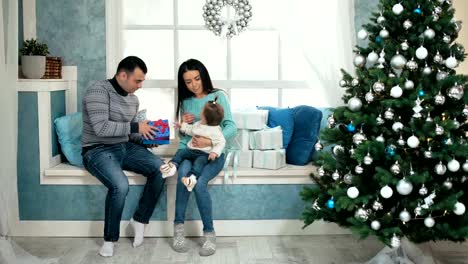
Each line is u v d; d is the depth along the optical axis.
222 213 3.99
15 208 3.48
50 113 3.95
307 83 4.07
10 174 3.40
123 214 3.95
